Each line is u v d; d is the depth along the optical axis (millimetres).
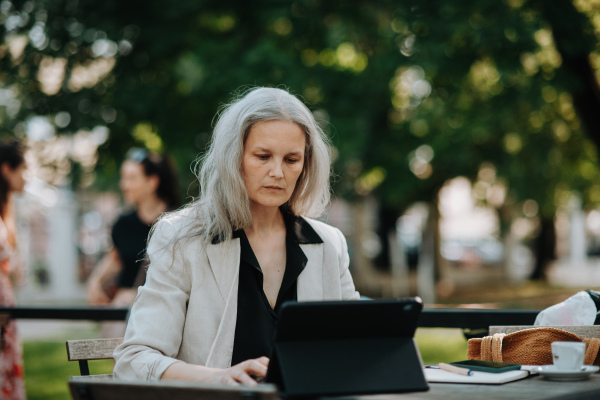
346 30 10297
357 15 10508
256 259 2314
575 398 1801
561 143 14312
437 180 16406
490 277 26625
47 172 11016
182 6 10188
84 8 10273
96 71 10812
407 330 1823
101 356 2420
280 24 10914
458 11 9008
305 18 10477
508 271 25953
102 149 10984
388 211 20094
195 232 2295
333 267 2449
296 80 10055
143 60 10719
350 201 13344
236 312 2268
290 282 2361
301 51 10922
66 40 10336
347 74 10742
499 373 2039
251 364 1916
